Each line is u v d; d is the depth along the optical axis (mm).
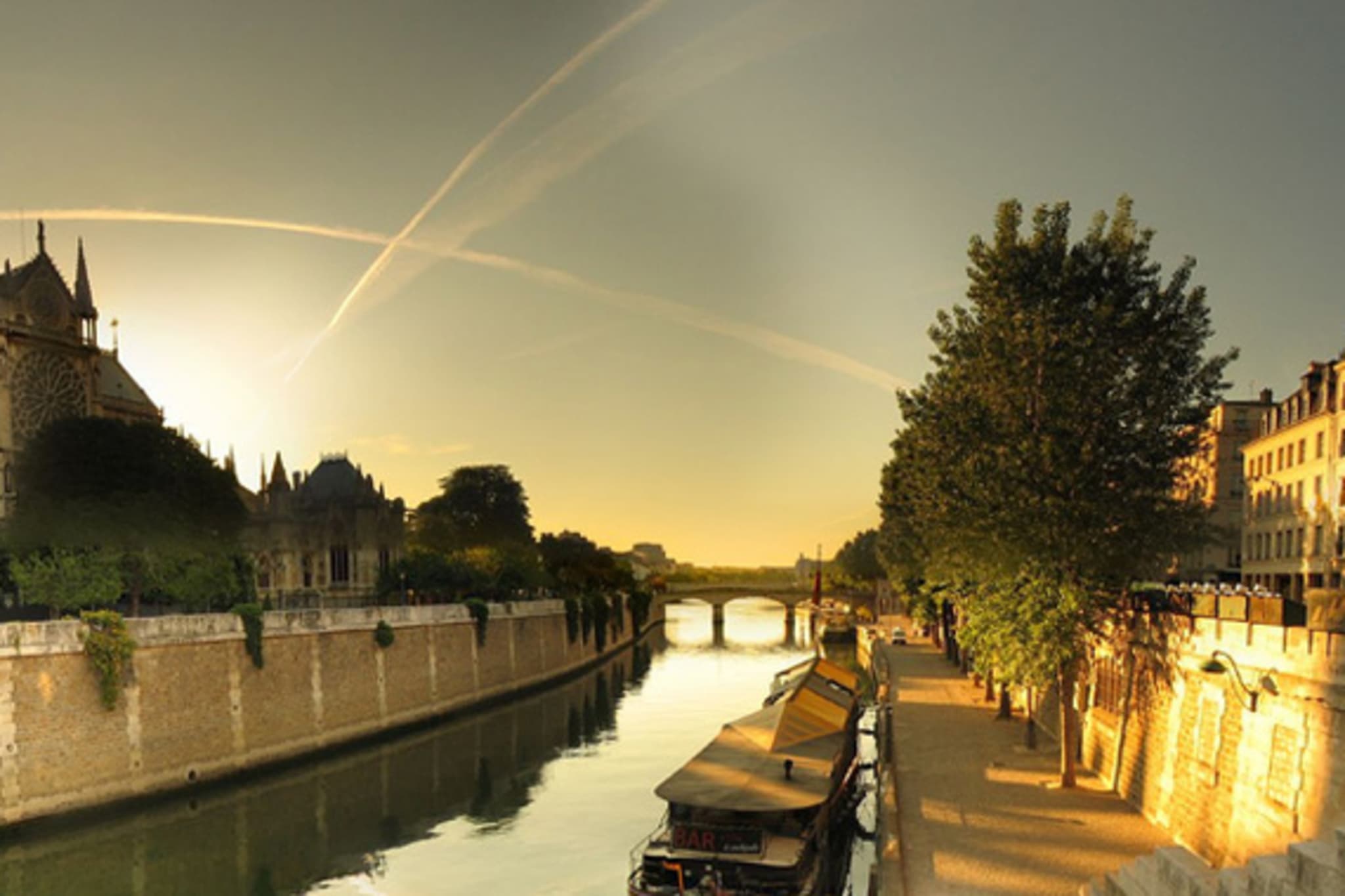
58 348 76250
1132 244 34500
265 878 33594
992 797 33344
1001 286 35188
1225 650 25172
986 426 33844
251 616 49406
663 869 28016
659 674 98188
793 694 42344
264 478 115688
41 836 37500
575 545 144875
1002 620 34906
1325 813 19781
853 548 166250
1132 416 32688
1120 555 32156
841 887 33062
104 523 53062
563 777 48906
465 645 72625
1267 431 64688
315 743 53750
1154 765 30281
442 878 33469
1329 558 54500
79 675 39938
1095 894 20984
